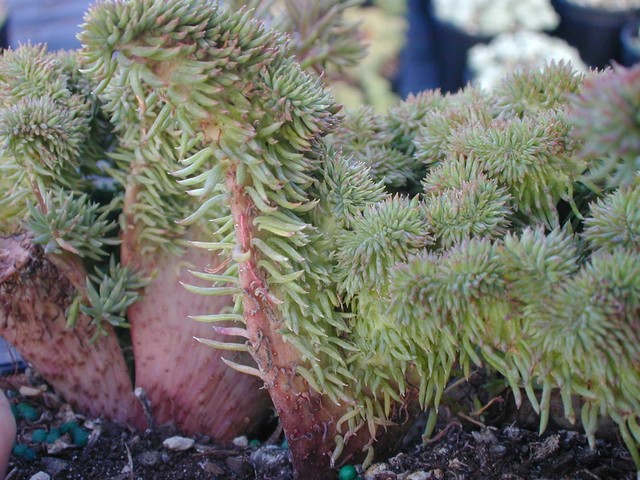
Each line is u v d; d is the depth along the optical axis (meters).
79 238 0.15
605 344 0.11
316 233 0.13
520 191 0.13
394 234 0.12
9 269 0.15
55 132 0.15
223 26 0.12
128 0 0.11
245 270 0.13
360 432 0.14
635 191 0.12
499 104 0.15
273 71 0.12
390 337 0.13
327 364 0.13
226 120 0.12
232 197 0.13
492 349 0.12
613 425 0.14
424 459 0.14
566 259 0.11
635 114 0.08
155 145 0.15
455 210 0.13
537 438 0.14
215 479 0.15
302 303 0.12
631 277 0.11
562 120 0.13
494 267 0.11
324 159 0.13
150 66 0.11
